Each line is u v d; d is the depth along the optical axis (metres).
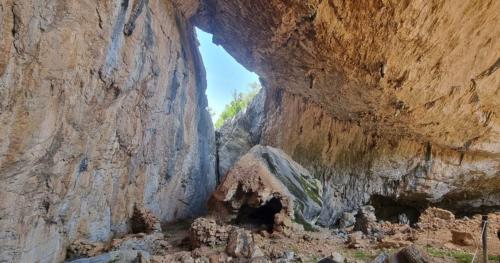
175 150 13.80
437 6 8.99
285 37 11.92
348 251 8.59
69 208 7.68
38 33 5.04
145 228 10.94
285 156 14.11
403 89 12.77
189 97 14.81
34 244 6.55
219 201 11.81
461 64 11.44
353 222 16.64
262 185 11.65
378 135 18.12
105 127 8.25
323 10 9.74
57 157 6.56
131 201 11.10
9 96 4.89
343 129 18.41
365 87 13.38
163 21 10.70
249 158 12.54
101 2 6.37
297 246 9.20
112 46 7.20
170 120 12.78
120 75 7.91
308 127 18.84
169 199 14.40
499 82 12.55
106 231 9.71
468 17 9.42
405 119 15.43
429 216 11.56
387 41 10.41
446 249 7.96
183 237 11.16
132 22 7.84
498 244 8.39
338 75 13.32
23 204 6.05
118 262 7.23
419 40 10.20
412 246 6.29
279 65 14.94
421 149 17.78
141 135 10.55
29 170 5.87
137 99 9.66
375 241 9.52
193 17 14.40
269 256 8.01
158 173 12.82
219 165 21.86
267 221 12.79
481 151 16.61
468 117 14.53
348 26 10.20
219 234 9.23
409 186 18.67
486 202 20.12
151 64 9.81
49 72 5.51
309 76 14.63
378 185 18.95
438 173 17.88
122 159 9.86
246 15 11.76
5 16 4.46
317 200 13.30
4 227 5.66
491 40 10.52
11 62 4.74
